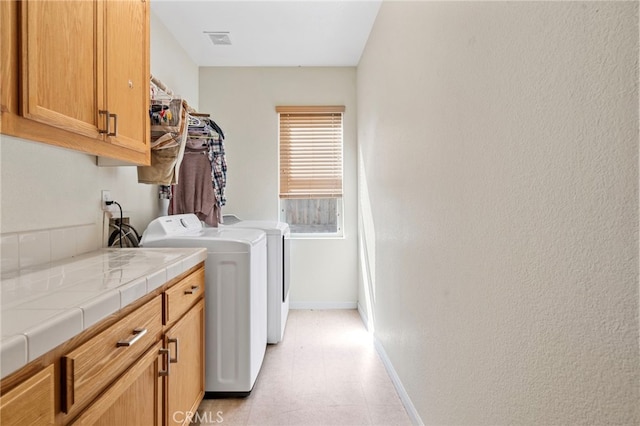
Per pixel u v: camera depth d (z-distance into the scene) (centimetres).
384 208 244
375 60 273
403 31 195
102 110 133
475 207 113
